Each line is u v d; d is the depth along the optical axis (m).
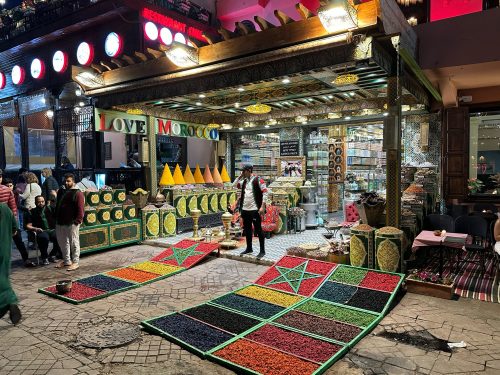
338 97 8.87
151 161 9.74
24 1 12.84
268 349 3.61
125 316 4.56
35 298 5.24
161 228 9.01
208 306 4.75
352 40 5.13
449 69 7.35
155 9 10.22
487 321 4.29
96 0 10.50
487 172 9.21
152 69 7.59
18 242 6.91
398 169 6.02
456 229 6.61
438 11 8.39
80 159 11.70
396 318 4.39
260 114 11.05
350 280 5.39
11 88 13.42
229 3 12.37
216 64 6.58
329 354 3.50
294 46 5.68
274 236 9.02
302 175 10.86
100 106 8.84
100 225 7.82
